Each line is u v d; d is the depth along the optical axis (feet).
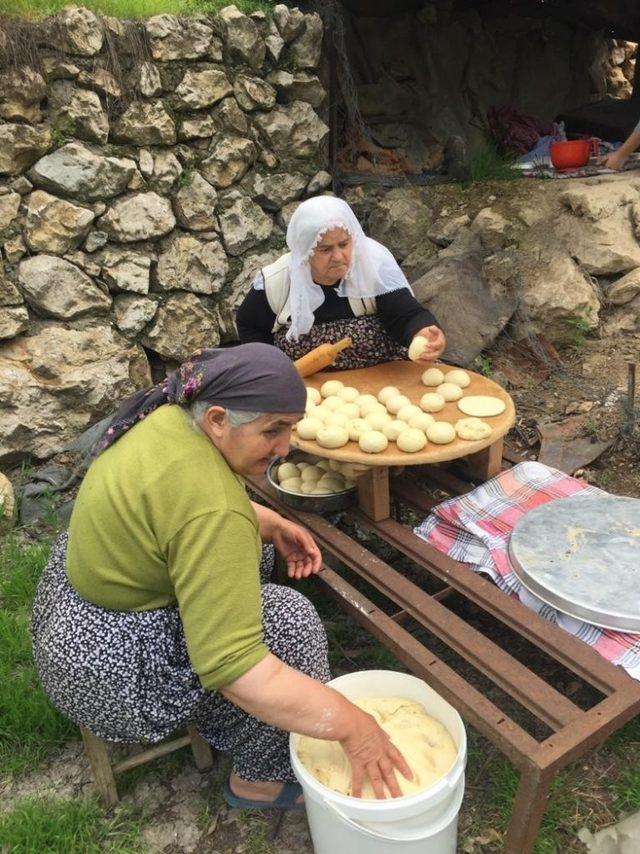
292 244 7.74
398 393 7.48
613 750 6.31
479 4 19.12
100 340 11.40
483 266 13.07
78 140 10.81
